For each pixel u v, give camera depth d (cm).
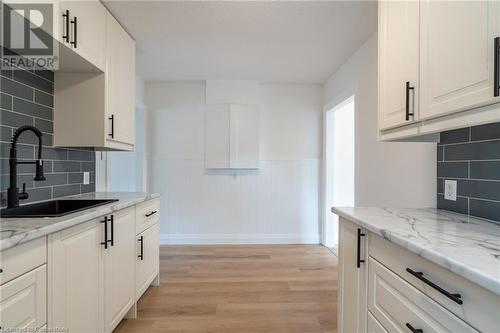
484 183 129
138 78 368
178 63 323
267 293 244
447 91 104
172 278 275
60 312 118
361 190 270
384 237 106
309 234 403
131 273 195
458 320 75
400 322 100
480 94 89
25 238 96
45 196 191
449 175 151
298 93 402
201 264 315
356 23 230
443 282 80
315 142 403
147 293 242
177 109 394
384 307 112
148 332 186
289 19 225
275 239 400
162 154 394
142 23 229
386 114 148
